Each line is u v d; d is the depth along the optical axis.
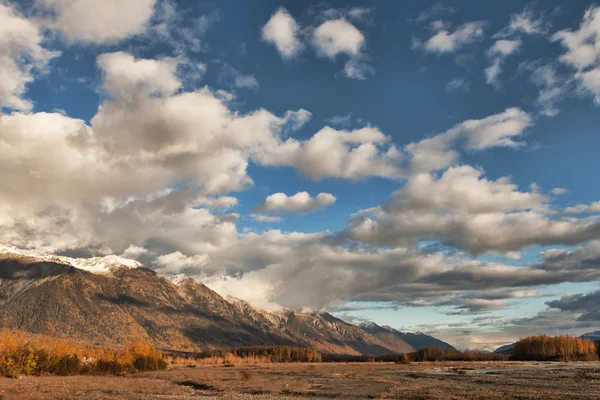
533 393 70.94
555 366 182.38
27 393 66.75
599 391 73.12
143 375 141.50
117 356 158.00
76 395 67.19
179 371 173.50
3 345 122.25
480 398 65.62
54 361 132.00
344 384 97.25
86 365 143.62
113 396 67.81
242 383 101.25
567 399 62.06
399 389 83.19
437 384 94.31
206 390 86.88
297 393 78.94
